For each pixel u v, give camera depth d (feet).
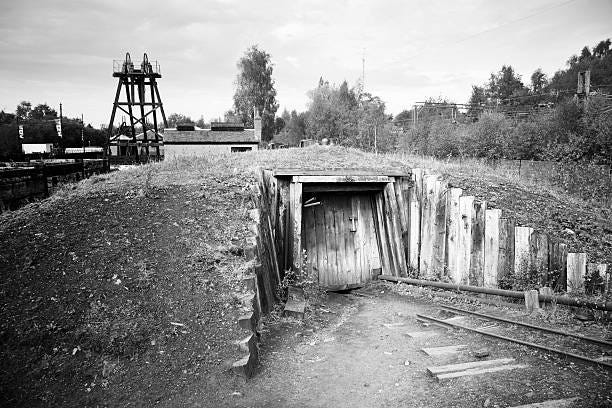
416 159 61.00
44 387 19.53
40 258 26.84
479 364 22.81
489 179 51.90
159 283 26.17
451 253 41.70
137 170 46.55
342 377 23.25
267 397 20.98
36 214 32.63
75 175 58.08
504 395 19.24
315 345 27.94
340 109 115.44
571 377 20.61
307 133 120.16
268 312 31.53
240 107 205.67
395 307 37.17
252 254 29.66
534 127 73.72
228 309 25.18
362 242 50.72
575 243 37.45
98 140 244.83
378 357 25.67
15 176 41.29
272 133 208.64
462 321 30.53
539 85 228.22
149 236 30.30
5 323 21.90
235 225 32.71
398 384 21.94
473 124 88.28
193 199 35.94
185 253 28.96
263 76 204.95
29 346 21.07
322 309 37.14
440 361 24.12
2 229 29.96
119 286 25.41
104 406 19.21
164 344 22.57
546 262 34.37
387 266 49.19
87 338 21.95
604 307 27.35
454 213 41.42
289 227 44.39
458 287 37.81
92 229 30.50
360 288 48.16
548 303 30.22
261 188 40.68
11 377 19.58
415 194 46.98
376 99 116.26
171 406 19.71
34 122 249.34
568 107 67.36
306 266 44.32
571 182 59.16
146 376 20.92
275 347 27.02
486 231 37.96
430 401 19.81
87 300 24.16
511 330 27.63
